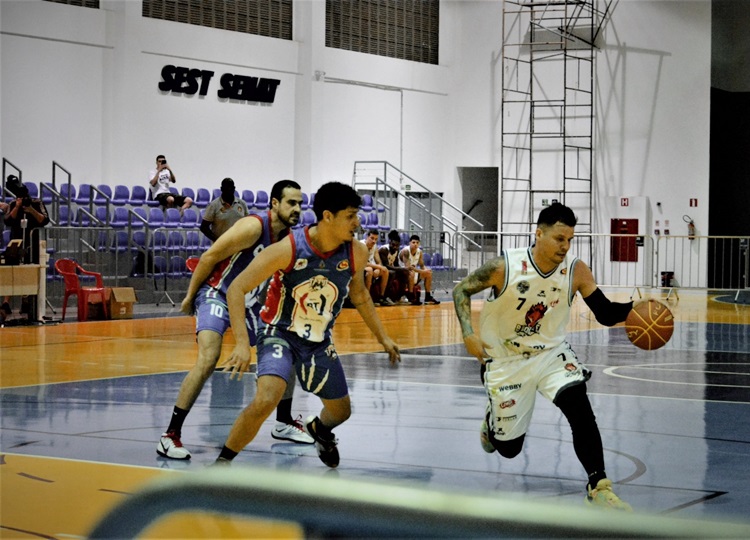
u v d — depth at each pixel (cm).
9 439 641
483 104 3011
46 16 2086
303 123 2606
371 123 2814
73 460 572
